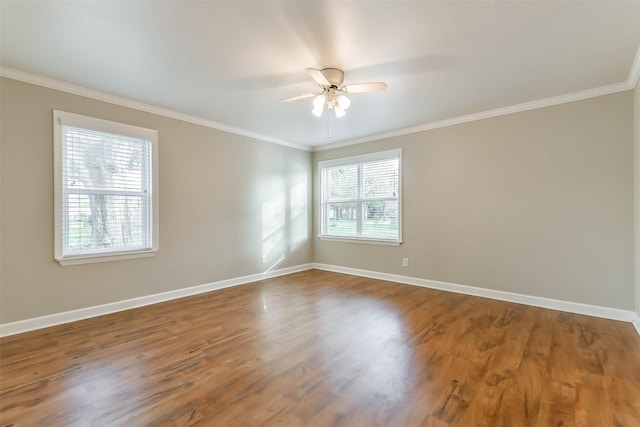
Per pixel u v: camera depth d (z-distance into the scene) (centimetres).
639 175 278
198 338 262
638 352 234
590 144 317
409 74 277
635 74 271
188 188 398
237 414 165
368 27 207
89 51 238
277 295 398
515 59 251
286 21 201
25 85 277
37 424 157
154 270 366
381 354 233
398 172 468
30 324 280
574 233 327
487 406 171
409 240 457
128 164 346
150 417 162
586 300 320
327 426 155
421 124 434
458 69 268
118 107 334
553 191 338
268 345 249
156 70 270
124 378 200
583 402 174
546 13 192
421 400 176
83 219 313
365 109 371
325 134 488
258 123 428
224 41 224
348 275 520
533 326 288
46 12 189
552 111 338
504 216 371
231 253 449
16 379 198
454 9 188
